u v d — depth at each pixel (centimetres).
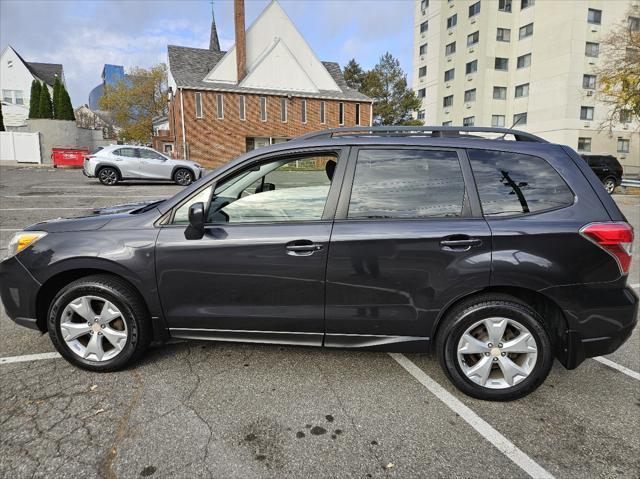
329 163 284
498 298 261
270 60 3075
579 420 253
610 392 284
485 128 288
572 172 268
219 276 275
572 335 258
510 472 210
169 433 235
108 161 1477
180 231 278
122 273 279
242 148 3059
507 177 269
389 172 274
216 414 253
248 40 3133
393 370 308
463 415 255
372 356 328
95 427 238
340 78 3647
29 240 292
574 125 3294
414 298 264
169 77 3369
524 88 3634
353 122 3375
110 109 5134
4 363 310
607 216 259
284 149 283
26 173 1973
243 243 270
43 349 334
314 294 270
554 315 268
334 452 222
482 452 224
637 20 2894
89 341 294
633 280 543
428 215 267
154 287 279
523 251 254
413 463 216
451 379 271
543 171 269
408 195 270
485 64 3681
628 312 258
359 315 270
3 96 4584
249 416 251
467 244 256
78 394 271
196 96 2898
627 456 222
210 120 2945
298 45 3272
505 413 259
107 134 6397
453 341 266
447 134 288
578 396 279
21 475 203
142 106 5078
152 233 280
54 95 3077
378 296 266
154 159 1551
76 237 286
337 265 265
